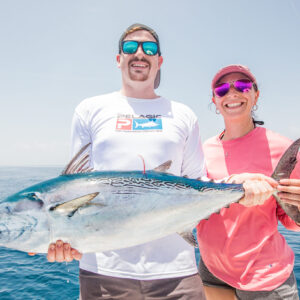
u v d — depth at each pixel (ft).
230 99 9.89
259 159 9.26
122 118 7.83
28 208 6.22
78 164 6.76
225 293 9.69
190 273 7.15
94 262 7.13
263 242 8.42
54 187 6.35
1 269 20.48
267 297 8.16
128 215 6.37
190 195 6.96
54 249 6.10
